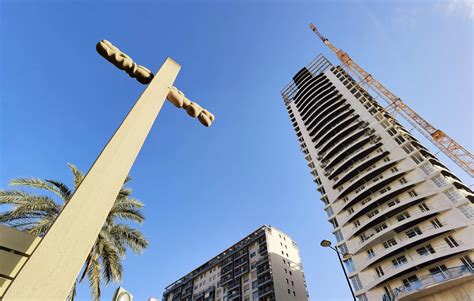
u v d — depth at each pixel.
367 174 38.72
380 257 30.27
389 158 39.00
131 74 3.37
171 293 70.50
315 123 60.31
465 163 49.03
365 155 42.84
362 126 46.88
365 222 34.50
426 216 29.23
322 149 52.31
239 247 60.25
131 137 2.65
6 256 2.47
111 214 15.44
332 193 44.19
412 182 32.94
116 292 2.83
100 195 2.14
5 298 1.45
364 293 30.59
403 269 27.41
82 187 2.11
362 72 69.44
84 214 1.99
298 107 70.94
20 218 12.13
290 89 85.81
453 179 32.47
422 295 24.75
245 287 51.84
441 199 29.69
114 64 3.25
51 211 13.20
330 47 81.25
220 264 62.81
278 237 58.94
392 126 42.53
